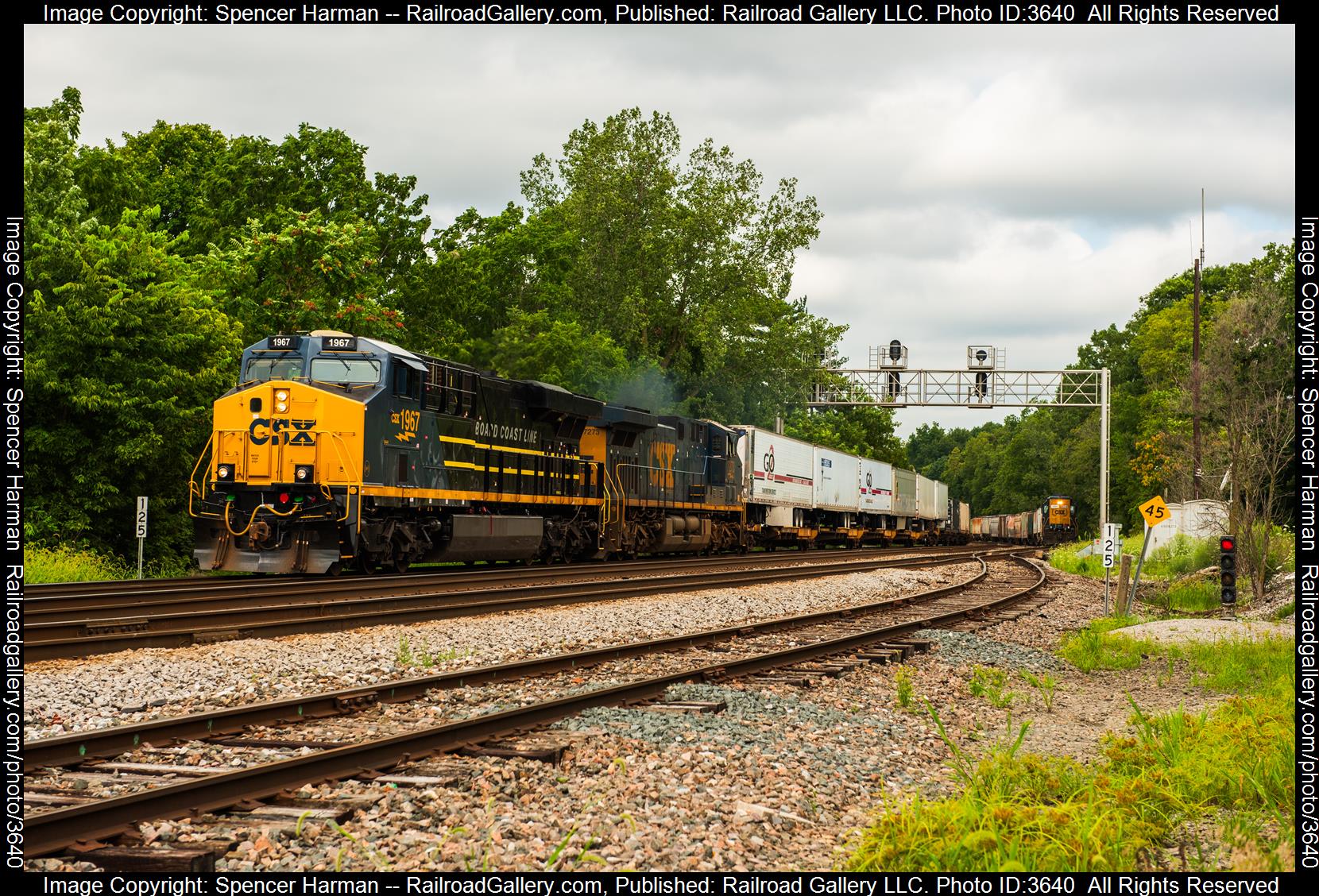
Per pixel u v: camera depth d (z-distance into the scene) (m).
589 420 29.72
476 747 8.04
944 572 35.31
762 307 55.41
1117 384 96.00
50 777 7.09
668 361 54.59
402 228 43.03
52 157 27.91
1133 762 8.71
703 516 38.12
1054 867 6.27
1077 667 16.14
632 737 8.84
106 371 24.34
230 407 20.36
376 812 6.54
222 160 40.56
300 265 31.09
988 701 12.56
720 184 54.41
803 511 50.38
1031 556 57.41
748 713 10.36
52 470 23.95
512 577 22.58
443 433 22.59
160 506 25.70
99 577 22.14
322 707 9.37
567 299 50.25
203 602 15.70
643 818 6.71
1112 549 25.12
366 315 30.52
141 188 35.53
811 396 58.34
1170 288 89.38
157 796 6.20
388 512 21.11
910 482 67.31
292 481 19.83
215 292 29.44
